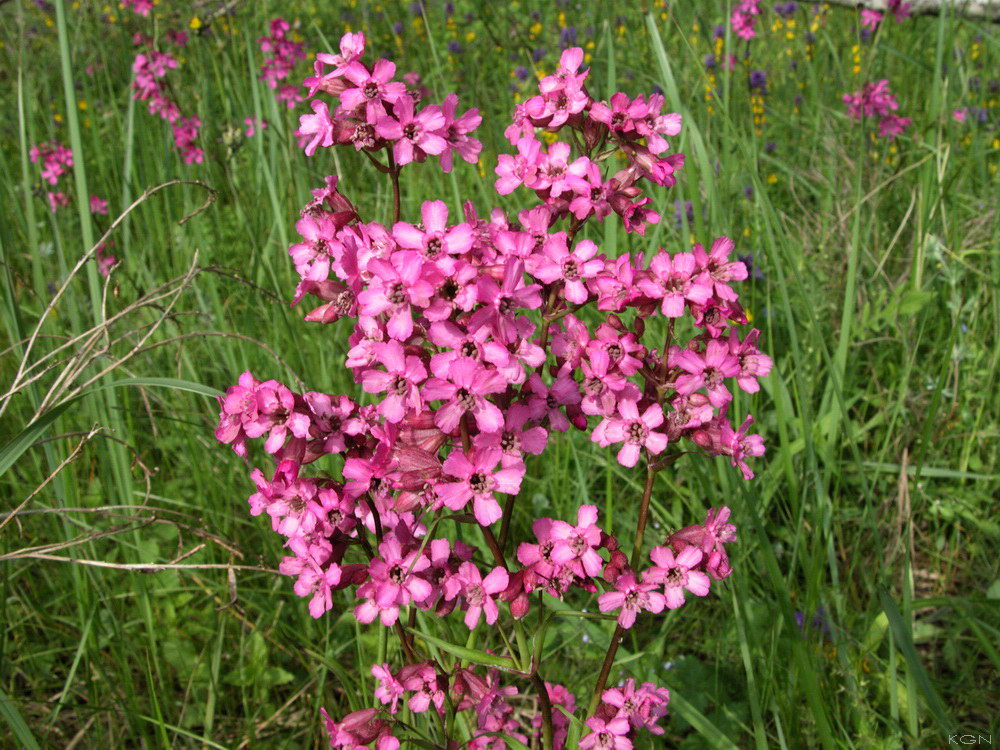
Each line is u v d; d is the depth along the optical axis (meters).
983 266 0.59
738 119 0.63
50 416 0.29
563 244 0.26
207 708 0.38
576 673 0.39
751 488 0.42
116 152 0.77
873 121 0.71
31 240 0.43
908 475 0.46
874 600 0.39
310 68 0.98
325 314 0.27
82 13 0.77
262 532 0.43
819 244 0.63
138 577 0.39
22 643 0.40
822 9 0.96
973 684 0.38
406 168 0.70
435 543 0.26
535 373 0.25
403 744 0.30
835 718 0.36
